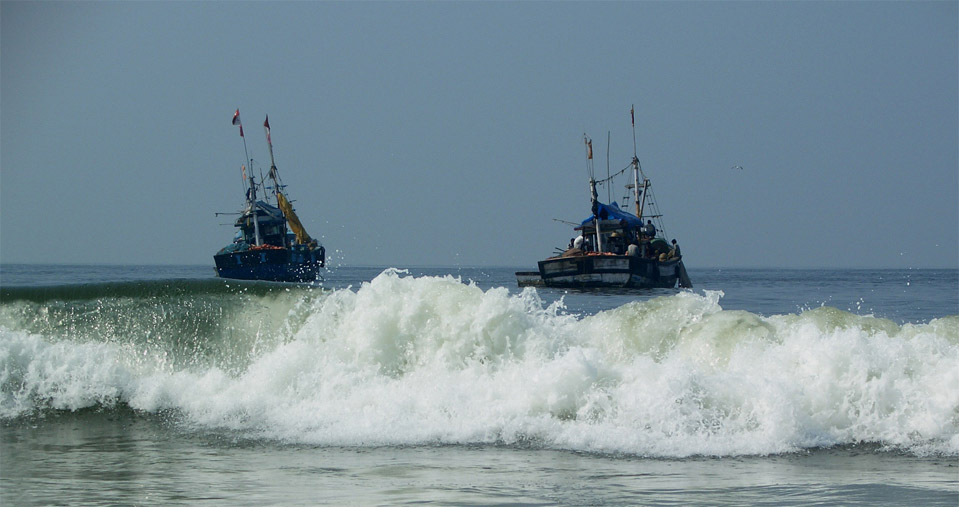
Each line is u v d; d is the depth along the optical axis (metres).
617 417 27.84
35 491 22.14
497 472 23.47
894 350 29.81
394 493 21.58
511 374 31.08
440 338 34.22
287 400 31.58
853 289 147.38
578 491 21.64
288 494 21.58
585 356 29.66
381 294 35.59
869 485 22.23
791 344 31.14
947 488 21.98
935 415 27.30
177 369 36.16
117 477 23.42
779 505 20.52
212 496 21.50
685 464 24.30
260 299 38.06
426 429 27.67
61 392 32.91
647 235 173.75
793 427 26.70
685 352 33.25
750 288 159.75
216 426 29.17
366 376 32.62
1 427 29.69
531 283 172.62
